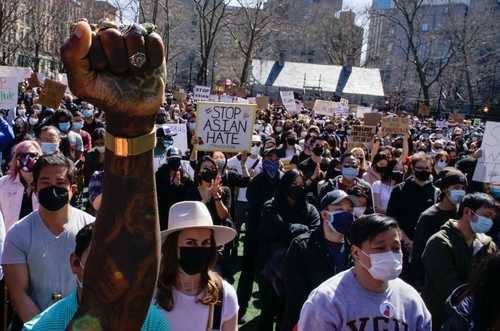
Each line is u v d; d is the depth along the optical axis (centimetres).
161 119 1109
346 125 1964
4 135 625
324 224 366
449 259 382
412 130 2412
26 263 304
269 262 457
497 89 5975
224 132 778
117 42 107
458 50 4716
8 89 912
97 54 106
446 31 4809
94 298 120
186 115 1927
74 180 315
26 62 5028
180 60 8069
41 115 1030
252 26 4784
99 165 787
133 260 118
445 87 5838
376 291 259
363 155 788
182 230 284
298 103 3228
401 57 8244
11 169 418
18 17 4053
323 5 7606
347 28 7175
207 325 281
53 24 4619
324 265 363
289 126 1440
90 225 241
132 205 118
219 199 570
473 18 4631
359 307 253
